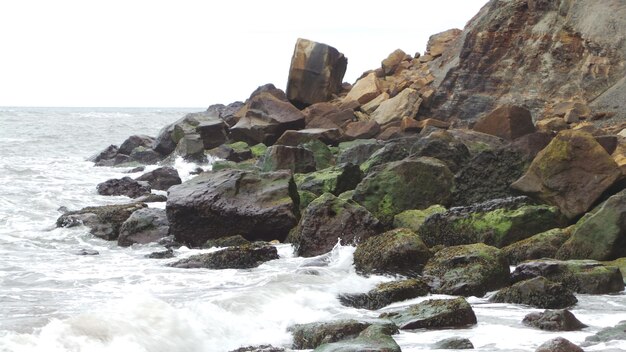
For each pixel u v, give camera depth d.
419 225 19.00
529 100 34.28
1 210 24.39
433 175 20.98
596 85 32.97
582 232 16.23
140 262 17.50
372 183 20.92
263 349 10.30
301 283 14.26
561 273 14.50
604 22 33.84
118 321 10.46
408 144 25.36
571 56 34.44
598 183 19.16
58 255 18.41
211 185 20.48
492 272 14.41
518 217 17.61
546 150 19.94
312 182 23.33
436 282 14.48
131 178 30.84
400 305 13.32
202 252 18.92
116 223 21.09
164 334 10.46
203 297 13.23
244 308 12.29
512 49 36.16
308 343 10.75
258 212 19.75
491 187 20.81
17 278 15.25
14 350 9.16
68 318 10.54
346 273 15.59
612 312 12.80
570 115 31.38
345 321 11.00
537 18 36.12
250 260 16.98
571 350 9.41
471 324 11.87
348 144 34.09
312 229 18.05
